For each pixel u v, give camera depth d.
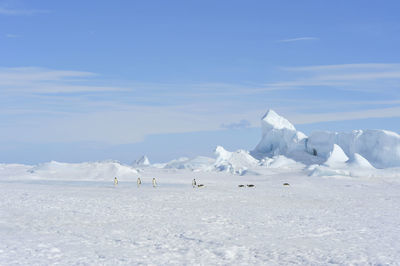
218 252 12.02
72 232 15.23
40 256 11.29
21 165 90.81
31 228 16.03
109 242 13.46
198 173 82.62
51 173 64.94
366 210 23.09
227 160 97.00
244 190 38.91
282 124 109.56
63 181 57.12
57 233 15.00
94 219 18.67
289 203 27.03
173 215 20.30
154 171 91.12
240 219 19.02
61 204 24.64
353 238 14.24
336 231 15.75
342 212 22.05
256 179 62.62
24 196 29.83
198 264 10.66
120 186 45.50
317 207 24.64
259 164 90.31
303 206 25.14
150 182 55.34
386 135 73.62
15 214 20.09
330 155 74.62
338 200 29.53
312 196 32.78
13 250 11.99
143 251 12.15
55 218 18.83
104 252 11.92
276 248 12.60
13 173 68.44
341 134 85.75
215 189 40.03
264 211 22.22
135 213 20.92
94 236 14.50
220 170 88.12
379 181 53.28
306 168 76.06
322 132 91.69
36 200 26.95
